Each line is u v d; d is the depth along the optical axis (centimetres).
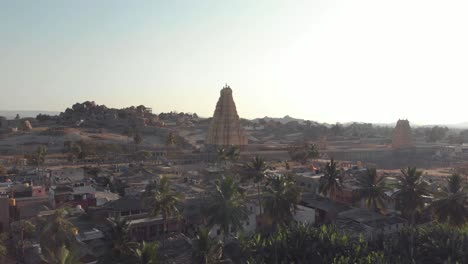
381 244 7069
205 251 5031
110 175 14162
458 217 7231
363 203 9869
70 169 14288
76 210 8612
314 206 9856
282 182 7675
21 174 14412
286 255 6166
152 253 4572
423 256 6300
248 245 6400
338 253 6162
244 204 7950
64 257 4772
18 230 7362
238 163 17162
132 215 8006
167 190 7319
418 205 8088
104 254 4962
